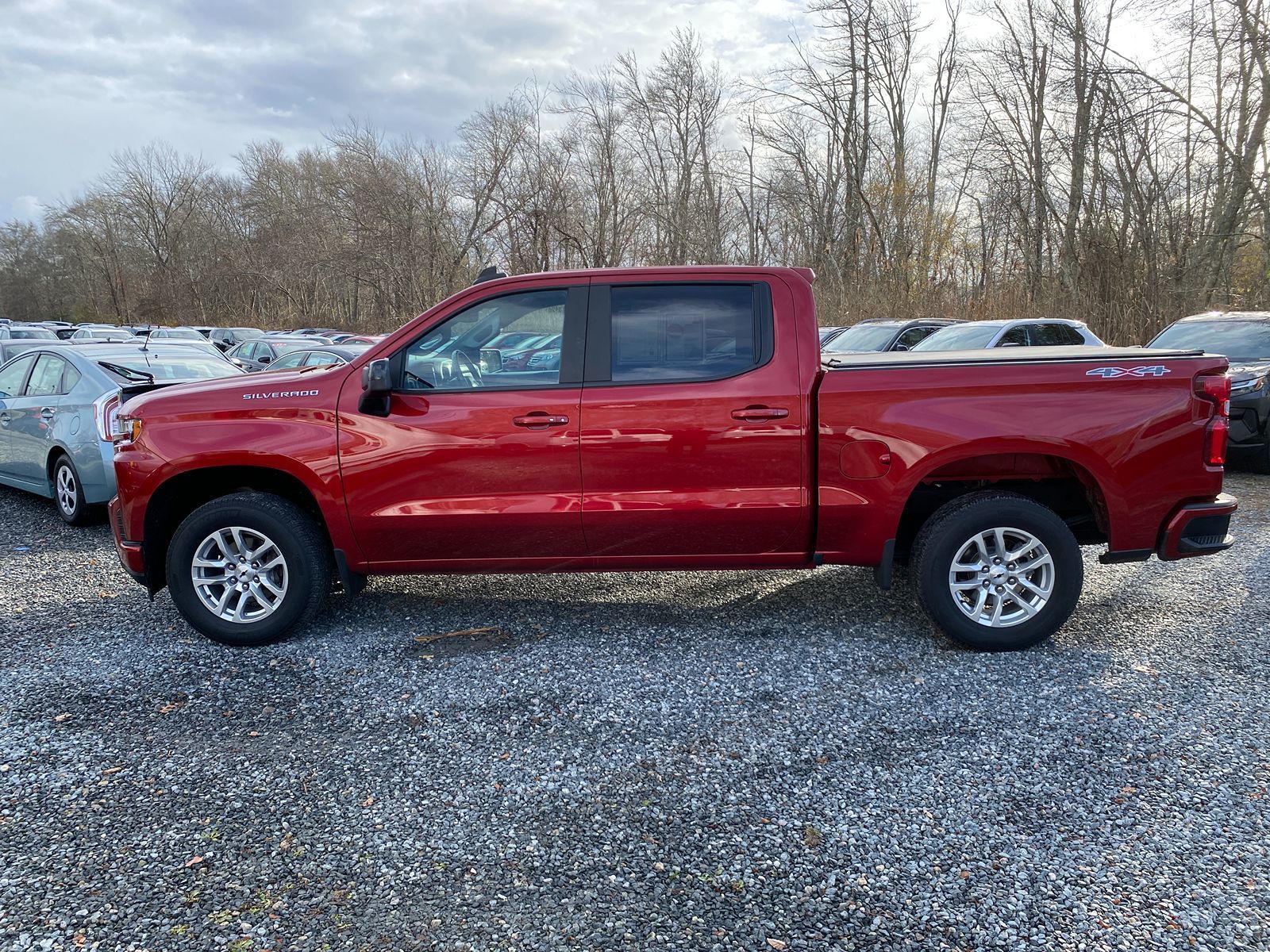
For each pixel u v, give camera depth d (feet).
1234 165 57.62
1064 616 12.92
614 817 8.95
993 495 12.94
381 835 8.64
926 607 13.06
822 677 12.34
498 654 13.34
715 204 114.52
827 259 100.32
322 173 130.93
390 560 13.55
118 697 11.91
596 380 12.91
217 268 174.40
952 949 6.95
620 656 13.19
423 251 113.29
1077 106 68.44
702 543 13.26
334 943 7.09
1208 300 58.44
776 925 7.28
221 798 9.34
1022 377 12.50
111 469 21.40
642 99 112.68
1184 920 7.22
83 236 194.90
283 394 13.24
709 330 12.94
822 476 12.75
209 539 13.46
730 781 9.61
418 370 13.21
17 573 18.20
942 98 109.09
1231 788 9.25
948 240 86.02
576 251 112.47
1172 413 12.50
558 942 7.10
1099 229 60.18
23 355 25.80
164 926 7.30
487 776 9.78
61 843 8.52
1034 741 10.37
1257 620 14.34
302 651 13.55
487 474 12.95
